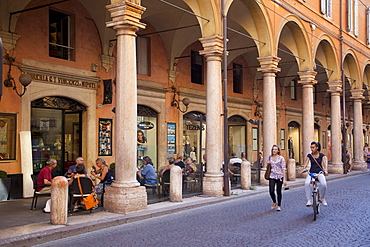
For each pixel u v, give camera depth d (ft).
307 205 33.14
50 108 46.68
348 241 24.64
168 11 55.62
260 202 41.73
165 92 61.05
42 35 45.34
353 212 34.91
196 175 45.57
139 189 34.37
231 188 51.16
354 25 90.07
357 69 90.33
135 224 30.63
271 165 36.40
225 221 31.27
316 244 23.93
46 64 45.37
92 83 50.24
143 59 58.49
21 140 42.68
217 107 45.70
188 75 66.08
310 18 67.77
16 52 42.86
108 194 33.94
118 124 34.45
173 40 60.64
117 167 34.24
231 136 78.59
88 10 50.08
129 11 34.22
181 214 34.88
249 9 54.54
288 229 28.12
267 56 56.18
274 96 57.00
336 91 79.25
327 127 114.93
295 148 98.43
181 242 24.56
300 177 67.87
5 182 40.55
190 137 65.87
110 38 51.93
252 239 25.17
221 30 46.39
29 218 31.12
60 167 47.93
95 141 50.49
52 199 28.50
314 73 67.72
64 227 27.45
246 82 80.59
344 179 70.28
